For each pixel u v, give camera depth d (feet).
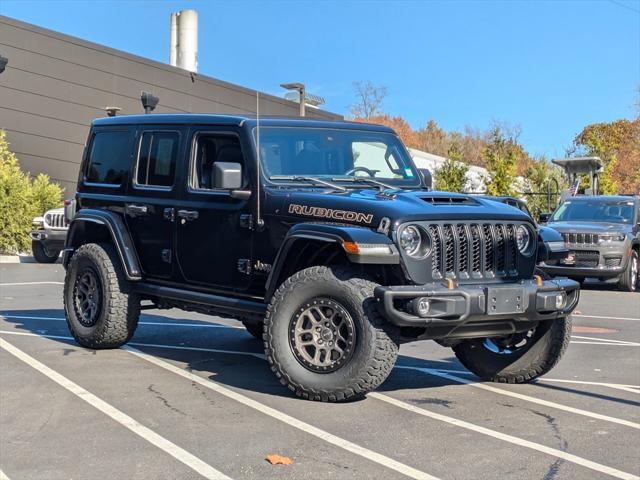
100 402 19.29
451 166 104.01
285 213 20.59
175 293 23.79
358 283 18.62
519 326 20.16
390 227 18.61
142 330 31.14
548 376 24.22
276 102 108.78
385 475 14.37
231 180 20.59
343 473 14.43
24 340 27.66
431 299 18.07
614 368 25.89
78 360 24.35
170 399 19.72
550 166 122.62
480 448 16.15
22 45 80.23
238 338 29.66
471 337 19.92
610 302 47.85
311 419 18.06
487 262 19.98
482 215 19.88
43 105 82.38
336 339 18.93
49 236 63.67
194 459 15.12
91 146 27.68
